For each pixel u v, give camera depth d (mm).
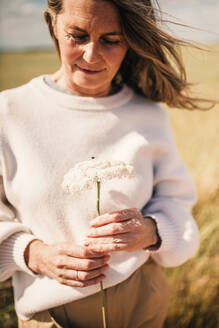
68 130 1246
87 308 1230
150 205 1380
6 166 1188
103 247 1083
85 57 1097
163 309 1408
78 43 1100
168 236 1267
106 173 941
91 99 1276
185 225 1338
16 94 1250
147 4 1160
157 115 1437
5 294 1940
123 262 1231
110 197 1229
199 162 2896
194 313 1951
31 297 1218
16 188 1189
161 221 1275
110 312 1256
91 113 1281
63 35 1104
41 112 1236
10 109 1208
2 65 11703
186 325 1934
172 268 2021
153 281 1366
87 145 1255
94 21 1040
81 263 1080
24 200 1188
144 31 1149
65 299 1176
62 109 1254
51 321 1209
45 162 1195
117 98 1336
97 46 1089
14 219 1272
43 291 1195
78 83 1178
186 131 3584
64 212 1190
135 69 1423
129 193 1261
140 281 1336
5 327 1841
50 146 1215
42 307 1194
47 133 1224
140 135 1354
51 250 1126
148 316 1350
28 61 13773
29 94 1258
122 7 1056
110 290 1231
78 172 961
